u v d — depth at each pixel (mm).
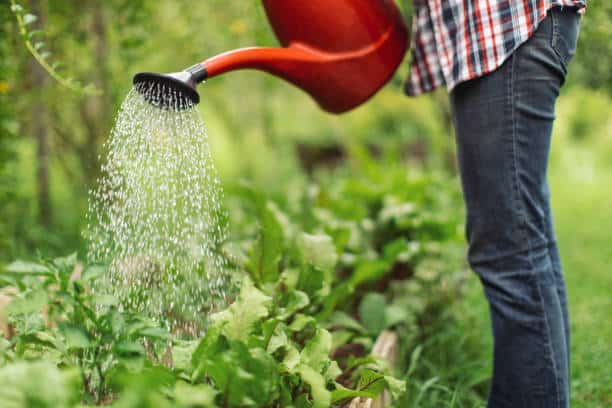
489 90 1095
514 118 1081
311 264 1323
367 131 5348
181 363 956
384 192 2480
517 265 1108
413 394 1519
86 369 1000
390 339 1524
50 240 2256
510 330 1121
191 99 1011
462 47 1108
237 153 4594
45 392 697
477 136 1119
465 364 1670
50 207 2475
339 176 4152
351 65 1310
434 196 2775
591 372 1635
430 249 2072
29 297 919
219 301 1223
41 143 2396
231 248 1487
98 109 2375
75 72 2248
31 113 2316
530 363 1112
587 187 5148
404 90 1409
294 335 1284
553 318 1114
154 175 1045
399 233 2236
